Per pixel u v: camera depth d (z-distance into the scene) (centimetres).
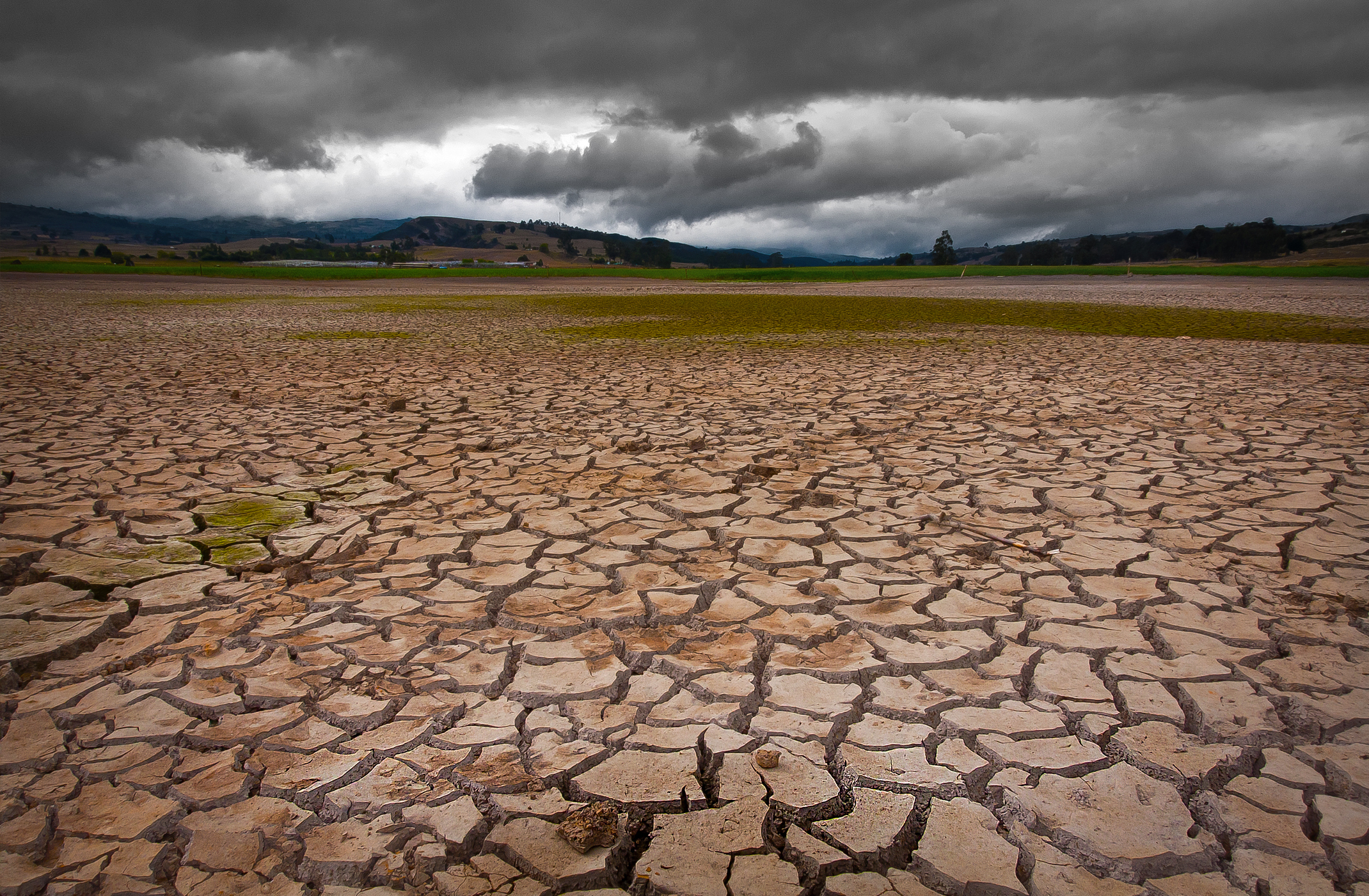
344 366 980
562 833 176
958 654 258
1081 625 278
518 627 279
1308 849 171
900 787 192
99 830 179
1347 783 192
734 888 160
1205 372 898
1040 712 224
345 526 381
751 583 315
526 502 420
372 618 285
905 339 1347
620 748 208
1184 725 217
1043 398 731
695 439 562
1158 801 187
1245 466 483
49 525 379
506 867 167
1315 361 991
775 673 246
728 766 199
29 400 704
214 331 1486
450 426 611
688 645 265
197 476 467
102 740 212
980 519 393
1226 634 269
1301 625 276
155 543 358
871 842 174
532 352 1154
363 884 163
